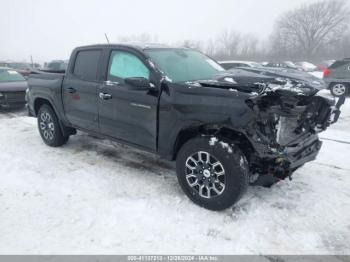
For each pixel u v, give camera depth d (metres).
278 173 3.14
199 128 3.33
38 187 3.81
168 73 3.60
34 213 3.24
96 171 4.29
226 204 3.15
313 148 3.57
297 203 3.45
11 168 4.39
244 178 3.04
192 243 2.80
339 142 5.74
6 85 8.56
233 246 2.76
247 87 2.96
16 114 8.40
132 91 3.73
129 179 4.04
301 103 3.20
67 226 3.02
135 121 3.79
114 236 2.88
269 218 3.16
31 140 5.82
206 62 4.37
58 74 4.95
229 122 2.96
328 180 4.04
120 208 3.33
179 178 3.50
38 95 5.31
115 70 4.04
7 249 2.71
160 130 3.54
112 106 4.01
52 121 5.20
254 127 2.89
